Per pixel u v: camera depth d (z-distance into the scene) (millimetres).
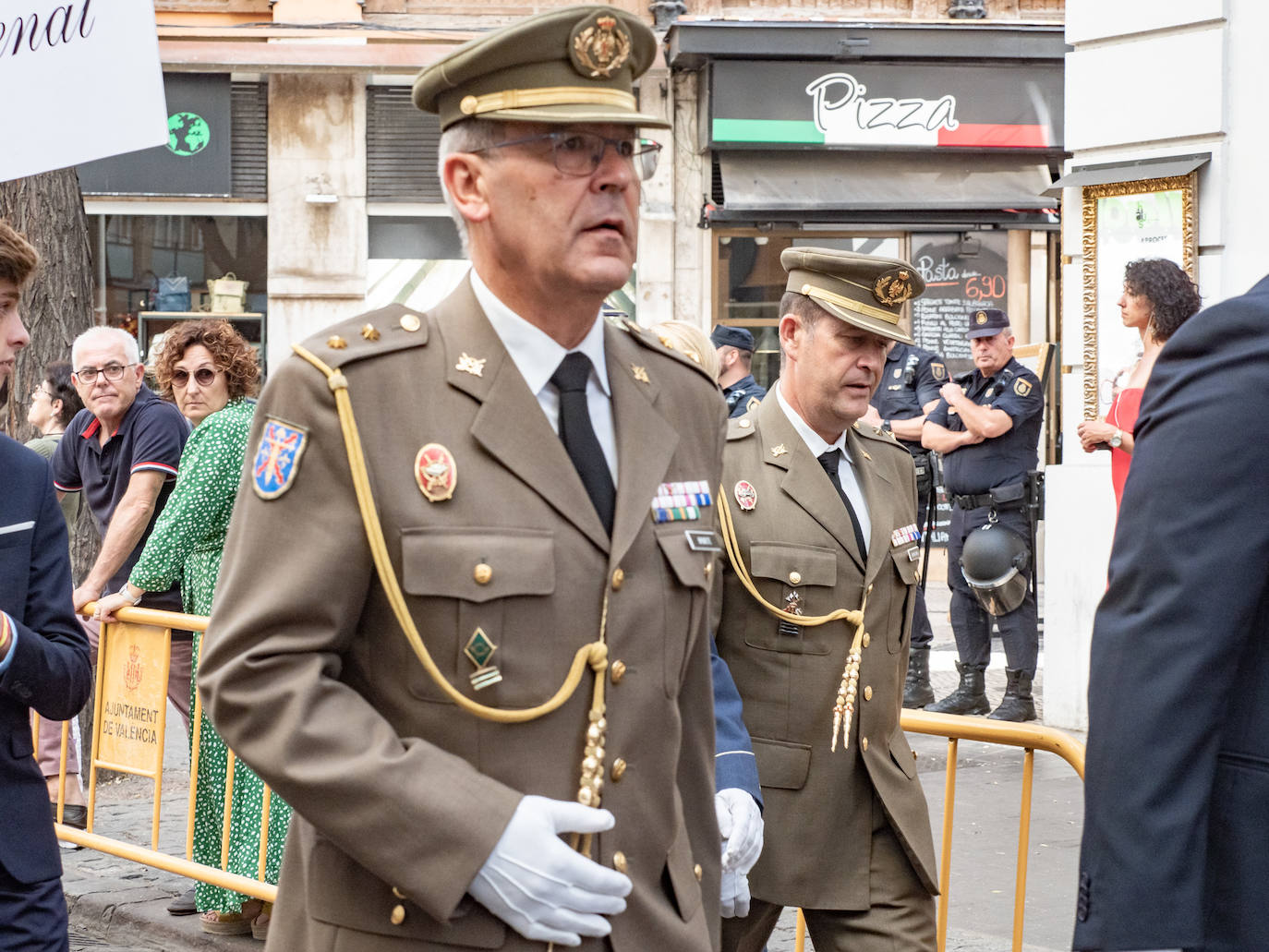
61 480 5816
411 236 13586
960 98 13414
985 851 5109
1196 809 1752
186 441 5113
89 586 5164
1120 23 7008
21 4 4543
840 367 2971
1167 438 1809
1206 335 1814
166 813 5457
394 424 1784
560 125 1793
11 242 2473
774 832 2891
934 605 11906
